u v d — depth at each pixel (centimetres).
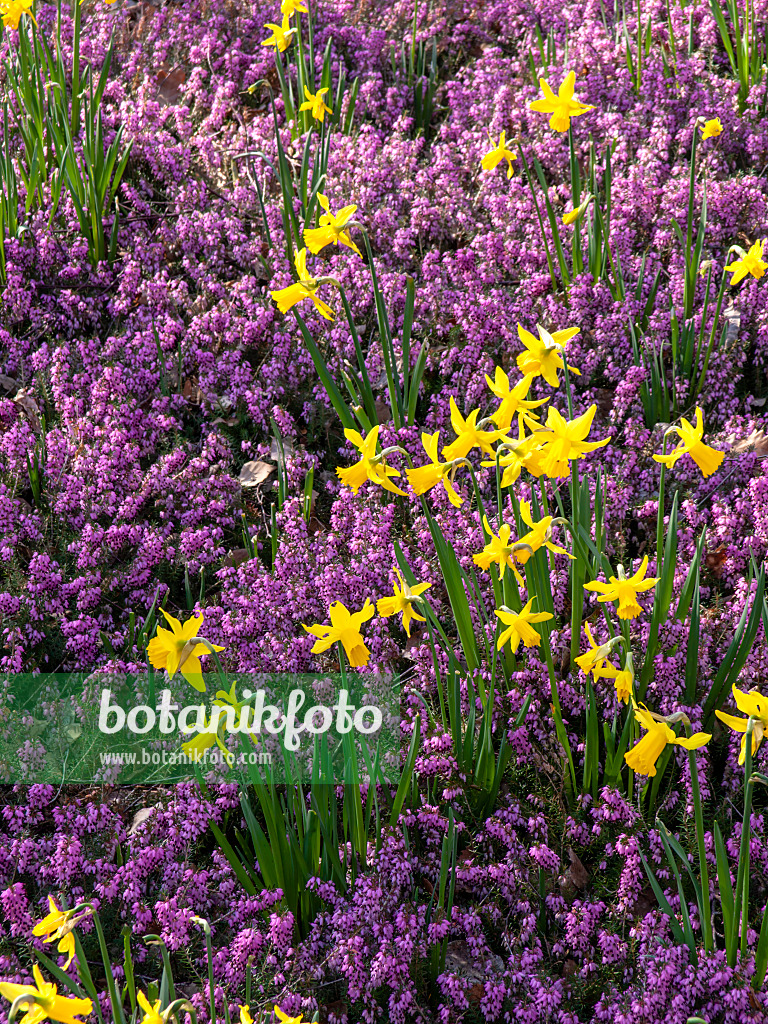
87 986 248
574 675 339
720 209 475
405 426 426
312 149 538
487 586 376
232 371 453
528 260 481
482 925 294
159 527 405
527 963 274
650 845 299
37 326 477
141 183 535
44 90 535
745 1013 256
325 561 382
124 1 677
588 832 308
